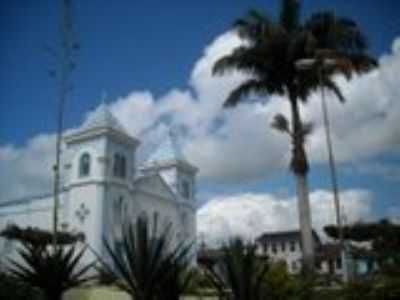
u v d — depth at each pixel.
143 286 7.49
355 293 12.98
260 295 8.80
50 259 10.33
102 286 15.34
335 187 20.27
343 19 22.41
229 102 22.75
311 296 13.06
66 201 47.53
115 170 48.94
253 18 22.38
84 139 48.78
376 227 35.03
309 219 19.92
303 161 20.62
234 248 8.72
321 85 20.80
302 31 21.31
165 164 61.81
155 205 53.84
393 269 14.32
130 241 7.74
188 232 59.34
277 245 63.94
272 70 22.22
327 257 29.66
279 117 21.42
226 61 22.36
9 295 12.79
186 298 10.64
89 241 43.19
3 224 50.28
